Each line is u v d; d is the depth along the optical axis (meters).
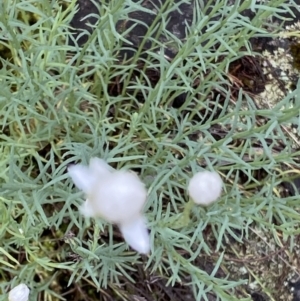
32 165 0.18
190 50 0.16
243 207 0.17
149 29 0.18
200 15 0.17
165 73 0.17
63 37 0.19
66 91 0.17
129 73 0.19
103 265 0.17
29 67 0.15
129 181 0.11
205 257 0.20
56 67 0.18
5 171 0.16
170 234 0.16
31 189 0.15
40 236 0.20
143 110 0.18
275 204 0.16
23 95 0.16
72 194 0.15
